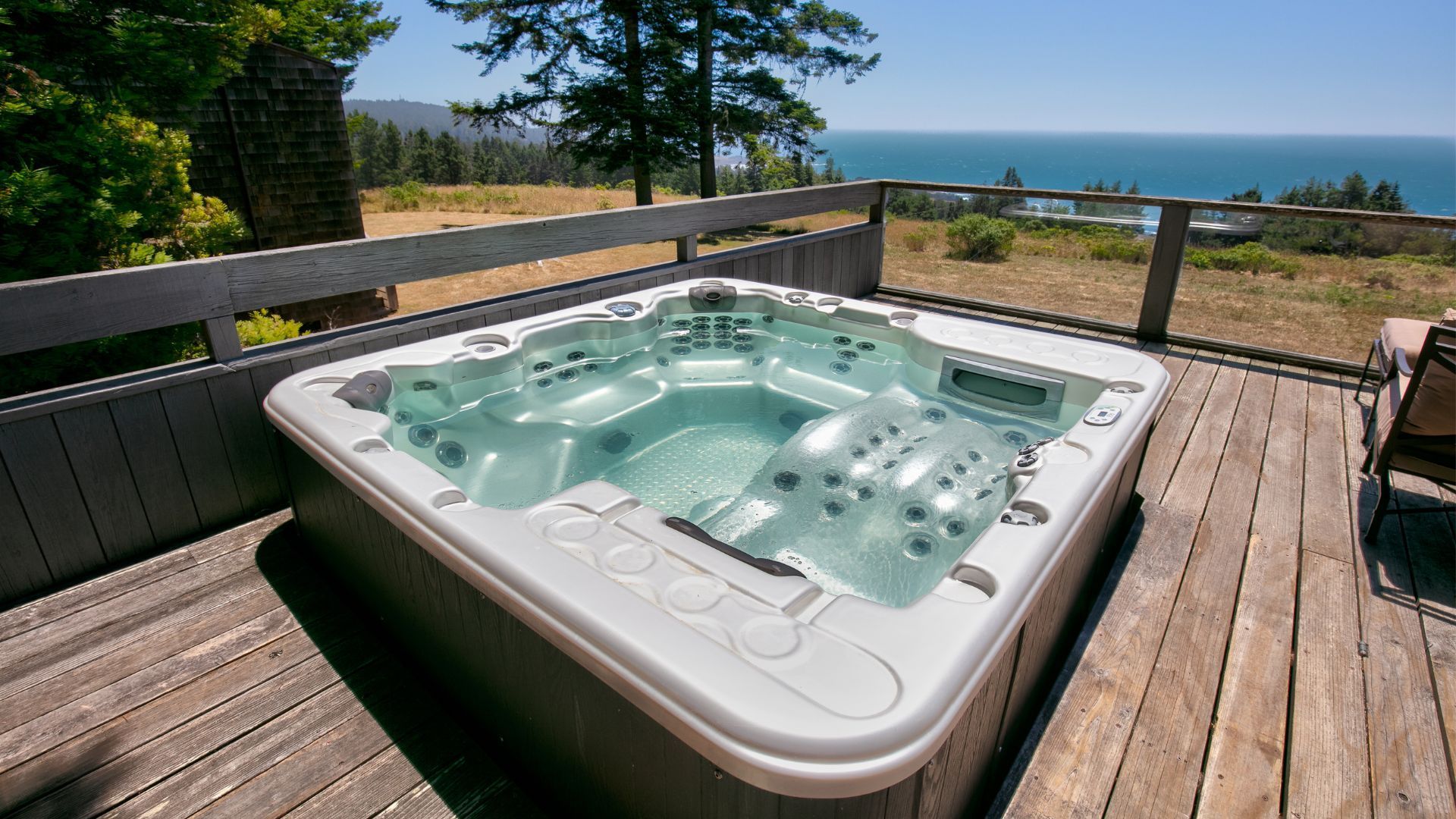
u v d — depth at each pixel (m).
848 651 0.96
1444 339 1.80
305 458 1.79
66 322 1.77
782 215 3.92
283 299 2.19
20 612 1.78
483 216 13.09
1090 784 1.30
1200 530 2.12
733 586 1.11
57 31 3.43
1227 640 1.67
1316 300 3.38
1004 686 1.18
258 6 5.27
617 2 10.73
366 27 13.26
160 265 1.91
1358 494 2.32
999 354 2.28
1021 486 1.51
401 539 1.45
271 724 1.46
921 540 1.74
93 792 1.30
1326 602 1.80
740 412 2.64
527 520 1.30
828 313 2.97
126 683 1.56
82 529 1.90
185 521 2.10
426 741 1.43
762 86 12.48
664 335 3.12
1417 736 1.40
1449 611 1.77
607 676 0.98
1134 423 1.74
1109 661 1.60
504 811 1.29
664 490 2.14
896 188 4.58
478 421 2.43
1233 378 3.33
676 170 12.61
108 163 3.61
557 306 2.97
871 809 0.85
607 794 1.14
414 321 2.53
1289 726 1.42
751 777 0.82
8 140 3.28
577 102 11.51
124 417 1.91
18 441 1.75
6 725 1.44
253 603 1.84
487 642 1.29
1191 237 3.61
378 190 16.89
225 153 6.29
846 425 2.30
